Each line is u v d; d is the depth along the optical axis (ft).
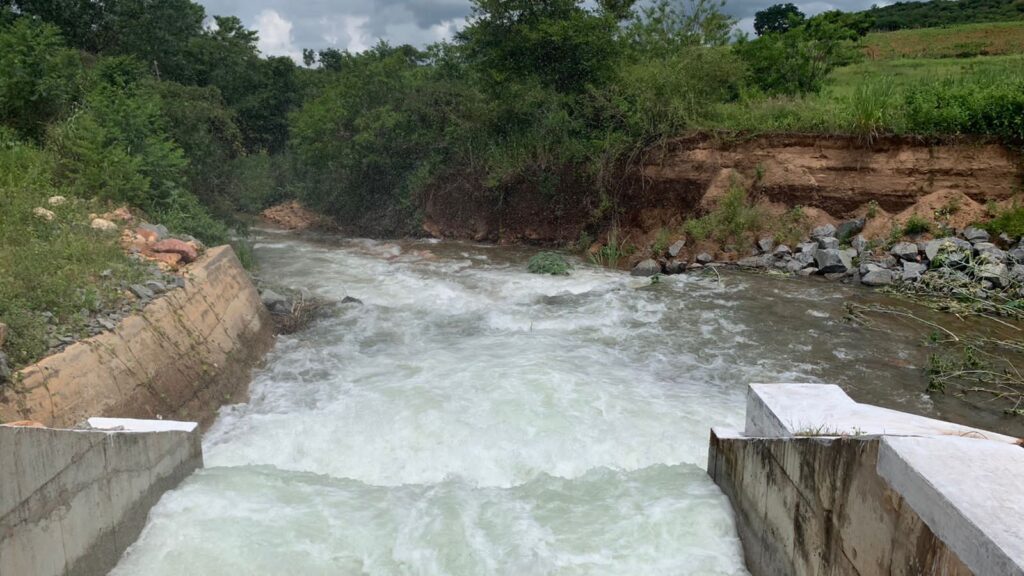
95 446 16.49
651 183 64.75
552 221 73.15
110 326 25.80
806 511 14.42
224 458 24.90
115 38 108.17
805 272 51.06
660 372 33.14
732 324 40.11
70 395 21.98
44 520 14.67
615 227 66.28
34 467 14.38
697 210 60.59
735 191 57.88
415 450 25.31
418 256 68.33
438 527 18.40
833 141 56.29
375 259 67.41
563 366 33.22
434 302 48.19
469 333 40.52
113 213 40.01
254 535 18.11
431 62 103.45
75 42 102.68
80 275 28.45
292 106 142.51
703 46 72.02
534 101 74.64
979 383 30.91
